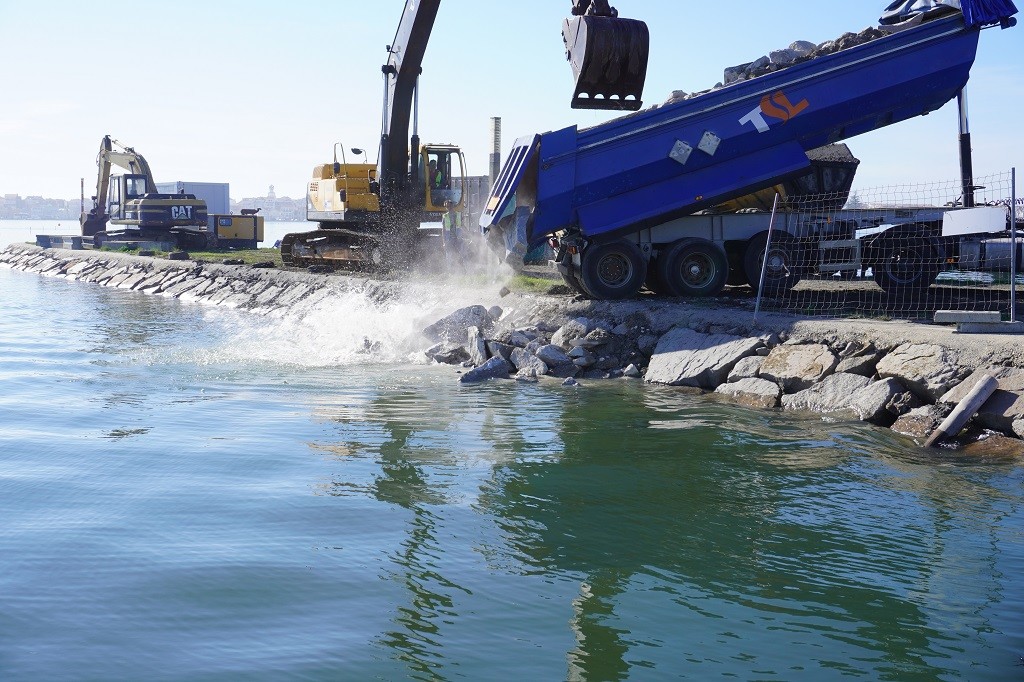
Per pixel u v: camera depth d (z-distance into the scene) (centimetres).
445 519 874
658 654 608
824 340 1411
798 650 616
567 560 775
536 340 1756
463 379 1598
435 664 588
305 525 854
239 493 953
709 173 1802
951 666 596
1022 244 1680
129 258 4572
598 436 1188
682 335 1622
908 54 1781
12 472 1033
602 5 1817
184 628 638
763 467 1041
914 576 741
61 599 685
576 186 1753
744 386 1414
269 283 3122
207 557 771
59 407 1393
